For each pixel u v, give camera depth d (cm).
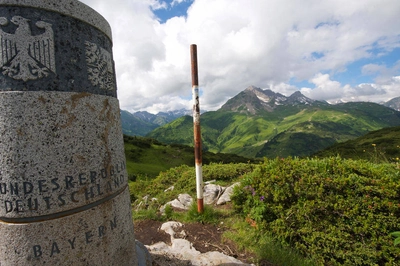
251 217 390
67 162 168
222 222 423
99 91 195
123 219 210
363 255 280
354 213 299
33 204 160
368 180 324
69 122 170
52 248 164
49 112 163
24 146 158
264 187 383
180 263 291
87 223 177
